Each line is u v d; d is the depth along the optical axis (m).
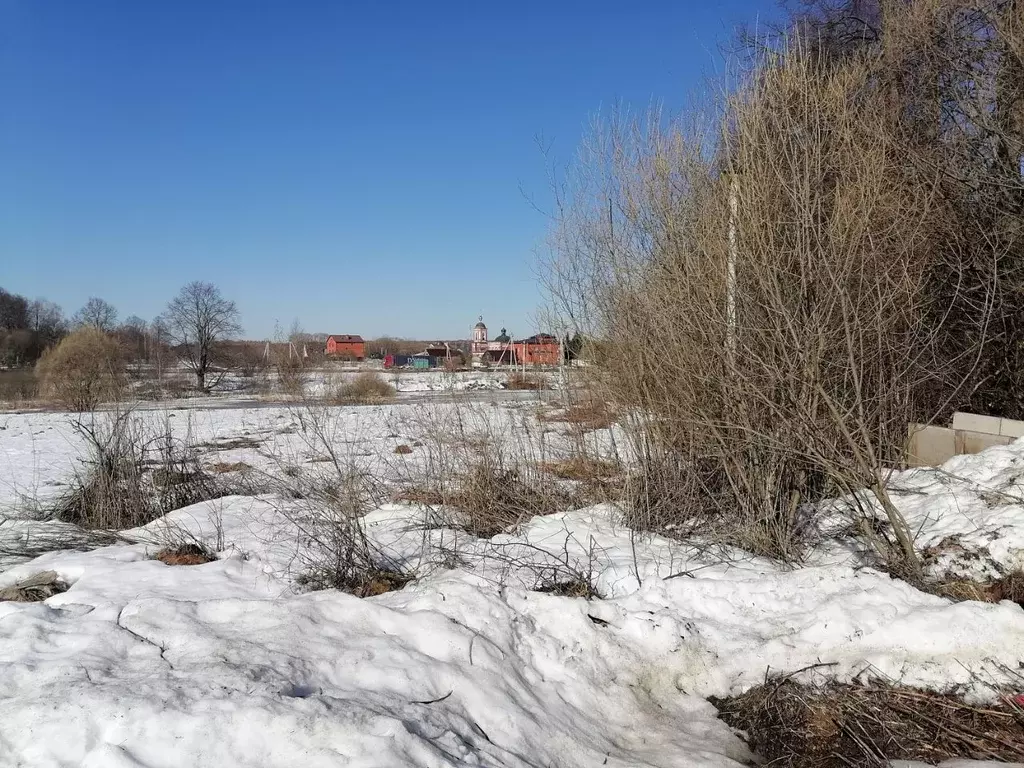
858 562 5.63
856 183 6.58
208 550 6.49
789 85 6.92
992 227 9.05
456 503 7.54
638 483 6.96
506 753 3.33
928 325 8.25
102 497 8.14
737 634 4.55
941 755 3.68
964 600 4.79
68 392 18.58
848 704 4.01
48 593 5.48
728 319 6.26
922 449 7.95
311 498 6.71
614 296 7.23
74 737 2.93
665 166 7.25
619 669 4.28
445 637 4.09
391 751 2.97
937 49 9.76
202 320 36.25
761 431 6.02
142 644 3.88
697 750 3.67
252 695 3.22
